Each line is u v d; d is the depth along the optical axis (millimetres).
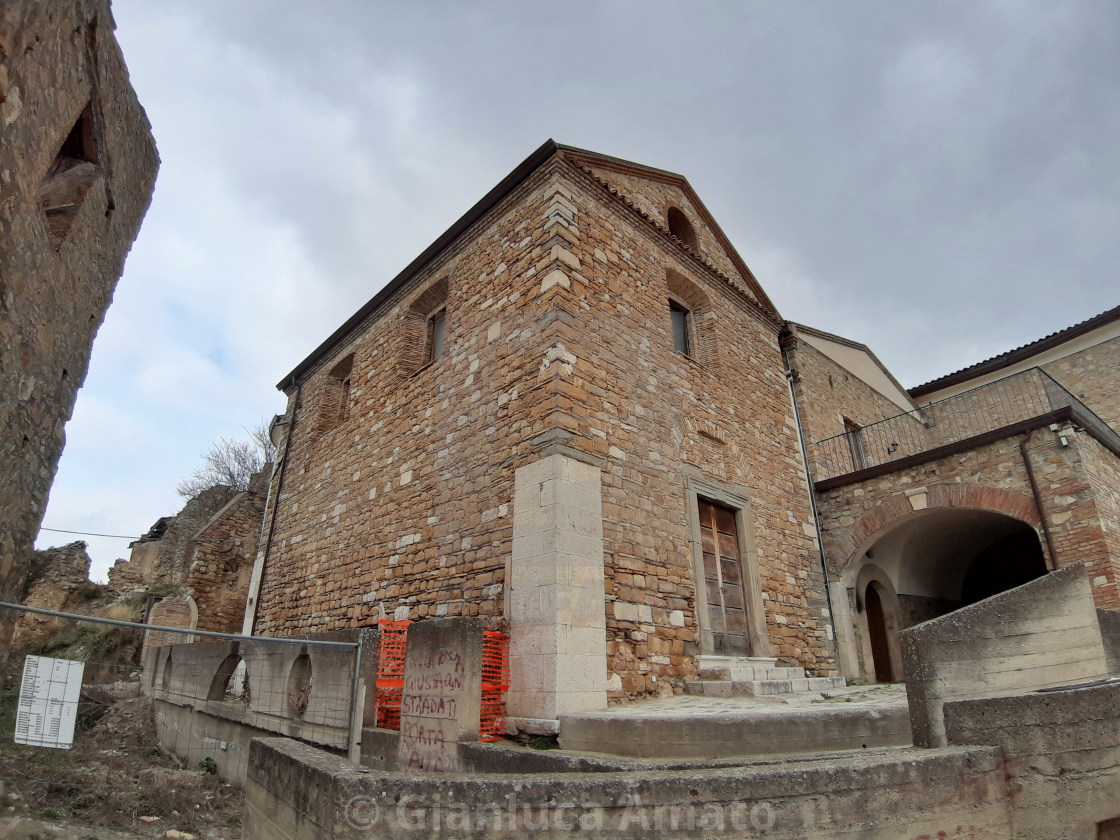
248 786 3613
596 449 7070
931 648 3982
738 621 8242
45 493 4211
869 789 2777
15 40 3080
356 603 9023
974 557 12711
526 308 7809
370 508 9500
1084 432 8281
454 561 7488
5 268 3373
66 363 4379
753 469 9586
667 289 9695
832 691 7312
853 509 10117
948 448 9133
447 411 8555
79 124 4270
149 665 10586
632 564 6953
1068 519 7820
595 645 6156
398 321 10562
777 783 2686
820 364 12641
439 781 2600
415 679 5688
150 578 17078
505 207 8828
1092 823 3029
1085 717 3203
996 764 3119
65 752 4816
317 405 12555
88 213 4473
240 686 9562
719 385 9633
